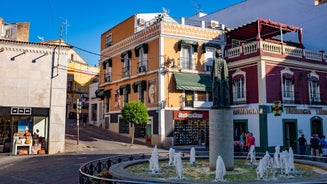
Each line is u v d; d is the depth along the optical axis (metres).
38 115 21.52
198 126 29.33
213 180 9.21
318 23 30.78
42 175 13.05
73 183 11.35
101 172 10.67
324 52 29.06
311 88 27.25
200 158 14.71
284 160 11.00
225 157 11.04
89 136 31.44
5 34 28.97
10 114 20.81
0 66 21.00
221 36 31.28
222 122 11.16
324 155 18.58
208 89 28.84
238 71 26.69
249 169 11.59
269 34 29.77
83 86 53.88
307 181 7.72
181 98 28.50
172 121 27.83
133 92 31.88
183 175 10.16
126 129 32.81
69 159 18.42
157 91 28.11
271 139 23.88
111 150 23.62
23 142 20.78
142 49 30.86
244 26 28.12
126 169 11.24
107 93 36.84
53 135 21.73
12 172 13.83
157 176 10.01
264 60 24.64
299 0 32.41
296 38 32.56
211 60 30.48
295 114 25.55
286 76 25.61
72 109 51.75
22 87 21.33
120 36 35.47
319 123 27.16
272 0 34.66
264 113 23.84
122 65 34.38
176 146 27.69
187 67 29.22
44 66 22.00
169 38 28.64
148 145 27.59
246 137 19.69
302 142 20.61
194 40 29.78
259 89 24.41
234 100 26.86
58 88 22.19
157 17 31.88
